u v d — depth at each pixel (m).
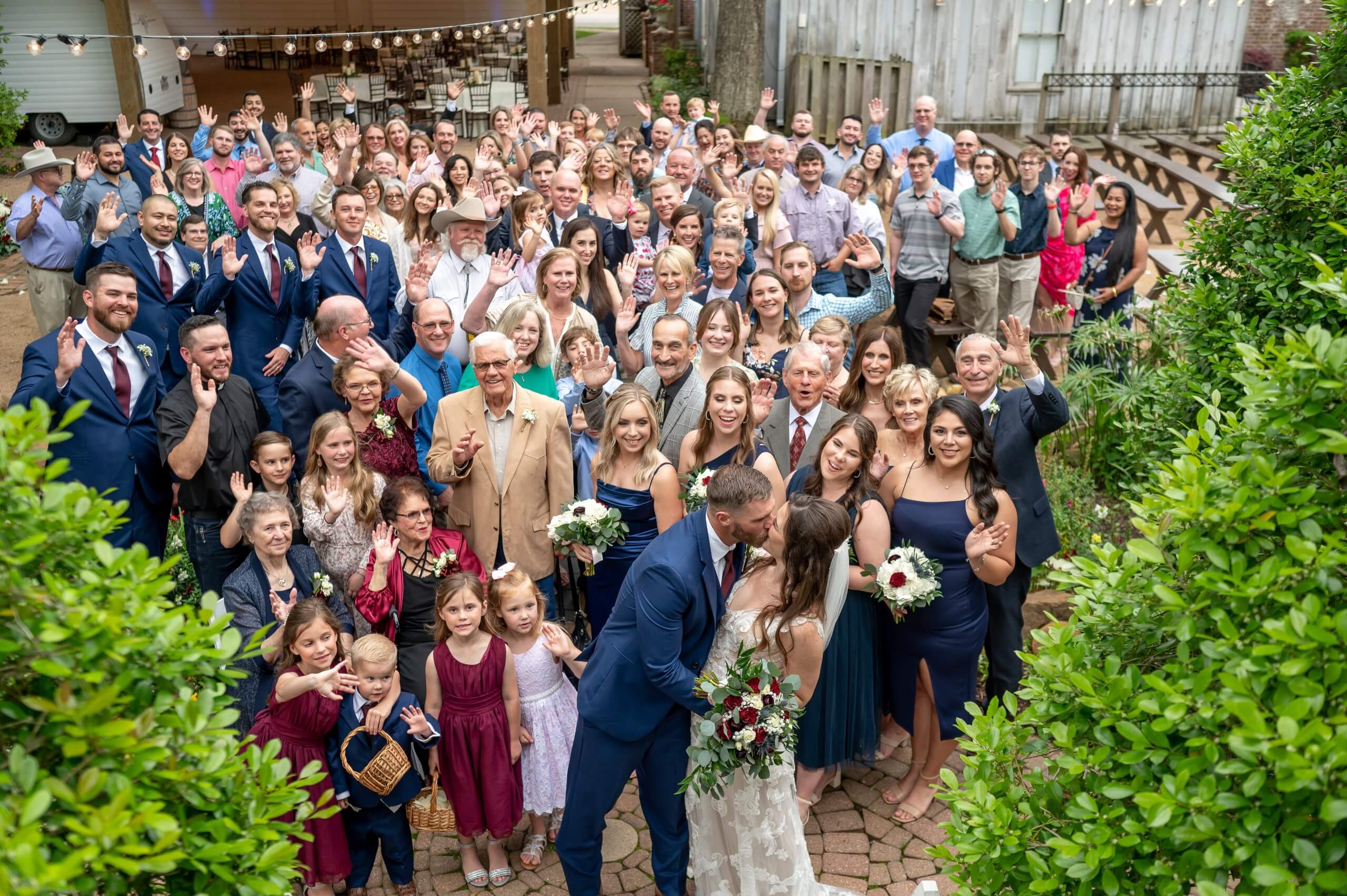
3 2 16.38
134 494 5.44
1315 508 2.16
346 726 3.91
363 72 22.36
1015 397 4.82
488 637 4.13
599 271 6.68
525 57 21.50
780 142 9.28
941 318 9.29
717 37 17.17
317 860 3.91
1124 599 2.70
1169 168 12.62
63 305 8.96
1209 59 17.09
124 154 9.82
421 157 10.34
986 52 16.59
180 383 5.25
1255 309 5.34
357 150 10.98
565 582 5.68
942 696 4.38
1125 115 17.20
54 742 1.93
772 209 8.03
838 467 4.31
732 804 3.72
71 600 1.89
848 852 4.36
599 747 3.71
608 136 12.84
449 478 4.89
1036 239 8.47
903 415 4.56
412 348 6.47
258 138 10.73
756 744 3.38
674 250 6.21
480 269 6.83
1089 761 2.50
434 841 4.54
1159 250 10.86
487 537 4.97
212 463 5.04
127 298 5.26
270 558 4.36
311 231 6.96
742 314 6.35
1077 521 6.15
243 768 2.30
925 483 4.46
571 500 5.04
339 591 4.64
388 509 4.53
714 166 10.39
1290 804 2.04
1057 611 5.66
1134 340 7.08
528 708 4.25
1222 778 2.20
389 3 24.17
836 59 16.41
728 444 4.71
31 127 17.14
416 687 4.46
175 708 2.12
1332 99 4.91
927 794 4.55
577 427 5.35
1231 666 2.14
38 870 1.62
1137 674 2.52
